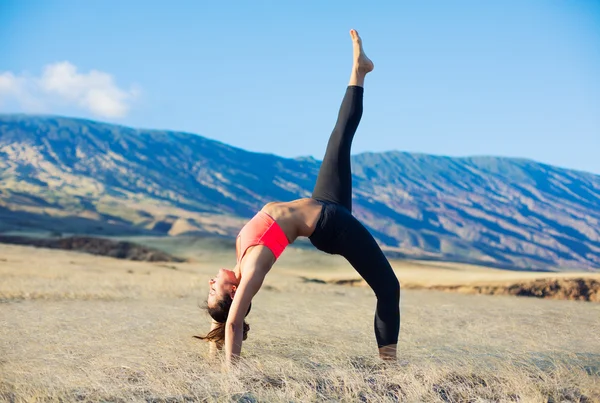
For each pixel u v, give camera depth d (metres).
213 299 6.07
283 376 5.10
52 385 4.76
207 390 4.68
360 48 6.81
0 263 28.48
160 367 5.35
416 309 11.96
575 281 33.06
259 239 5.88
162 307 10.77
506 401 4.62
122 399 4.51
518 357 5.87
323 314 9.37
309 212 6.04
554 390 4.98
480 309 12.25
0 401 4.46
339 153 6.45
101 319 8.47
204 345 6.43
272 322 8.23
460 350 6.26
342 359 5.67
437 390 4.92
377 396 4.67
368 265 6.10
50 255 42.34
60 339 6.79
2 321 8.09
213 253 82.00
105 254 70.44
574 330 8.12
